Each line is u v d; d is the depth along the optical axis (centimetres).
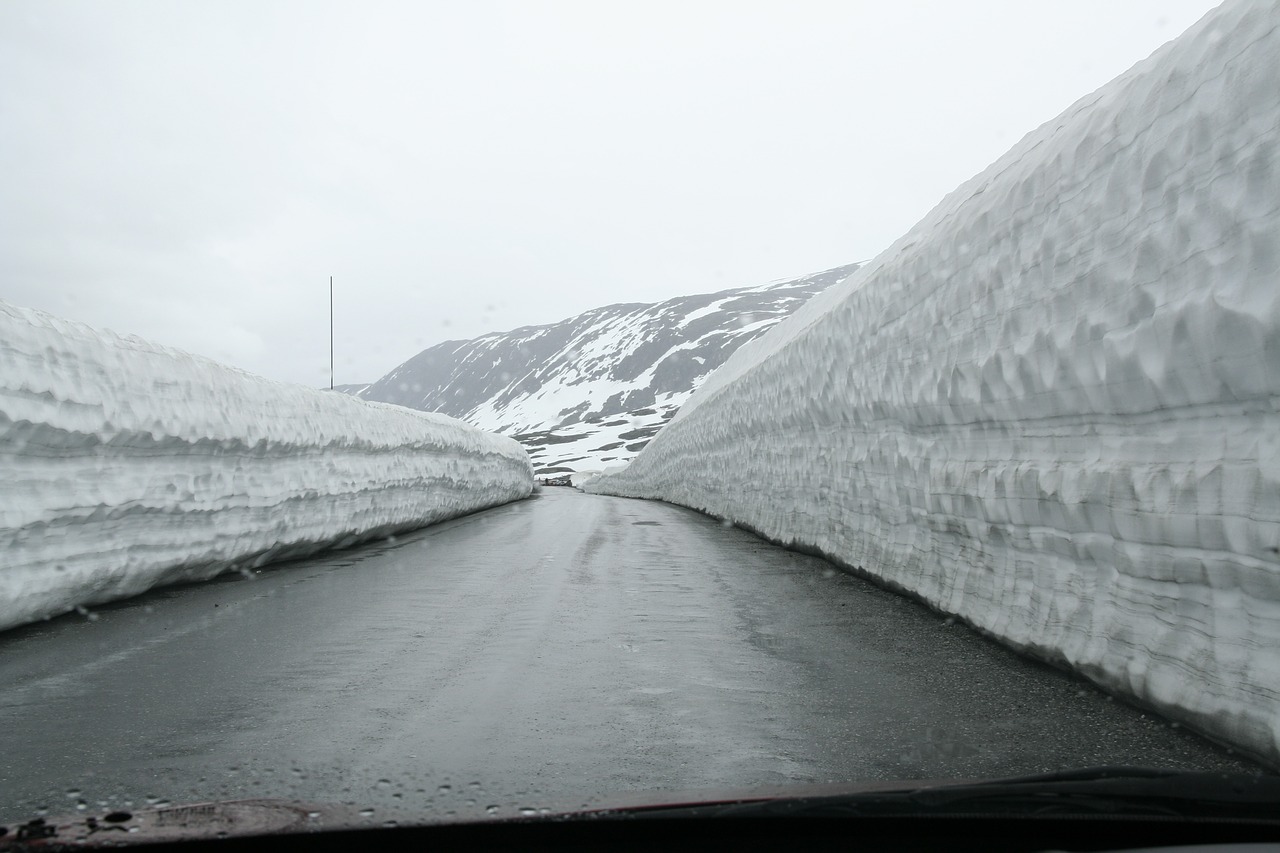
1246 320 310
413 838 231
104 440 643
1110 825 213
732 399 1630
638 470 3731
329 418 1122
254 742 340
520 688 425
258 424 902
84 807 270
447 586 782
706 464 2003
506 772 302
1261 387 311
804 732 353
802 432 1088
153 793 282
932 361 635
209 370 845
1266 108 314
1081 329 426
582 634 559
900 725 362
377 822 237
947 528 615
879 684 432
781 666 471
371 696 410
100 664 476
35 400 568
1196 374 341
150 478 709
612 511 2209
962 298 584
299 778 296
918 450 680
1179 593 356
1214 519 329
